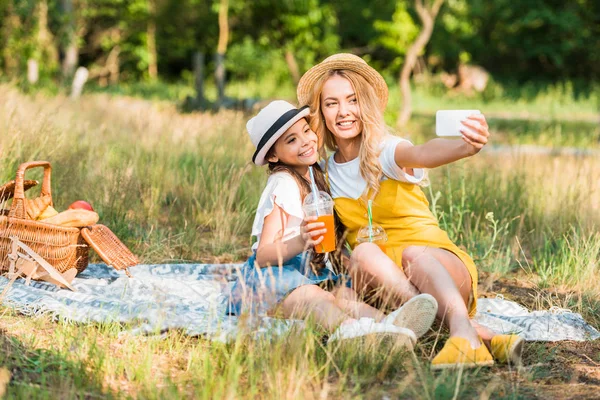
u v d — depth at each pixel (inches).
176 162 277.4
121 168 249.0
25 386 112.8
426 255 139.9
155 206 237.6
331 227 143.9
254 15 670.5
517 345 132.3
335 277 155.8
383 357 128.6
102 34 999.0
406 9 838.5
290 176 153.0
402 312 130.5
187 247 212.2
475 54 1181.7
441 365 126.5
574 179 269.6
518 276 199.0
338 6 899.4
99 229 174.1
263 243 150.9
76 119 362.6
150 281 176.2
